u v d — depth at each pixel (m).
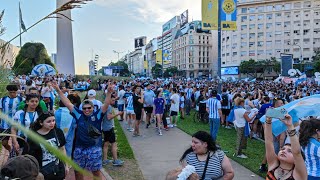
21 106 5.20
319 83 37.97
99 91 33.56
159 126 12.11
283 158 3.11
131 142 10.64
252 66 99.69
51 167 3.79
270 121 3.38
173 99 14.14
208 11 17.27
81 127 5.03
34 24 1.58
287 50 105.75
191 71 151.12
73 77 33.62
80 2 1.47
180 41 161.75
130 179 6.75
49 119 4.02
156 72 127.88
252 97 14.26
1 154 3.21
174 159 8.48
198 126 14.12
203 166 3.59
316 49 100.94
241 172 7.39
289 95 18.64
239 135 8.69
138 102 11.75
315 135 3.75
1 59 2.26
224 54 117.31
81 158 5.00
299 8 103.56
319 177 3.58
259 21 108.62
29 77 16.41
